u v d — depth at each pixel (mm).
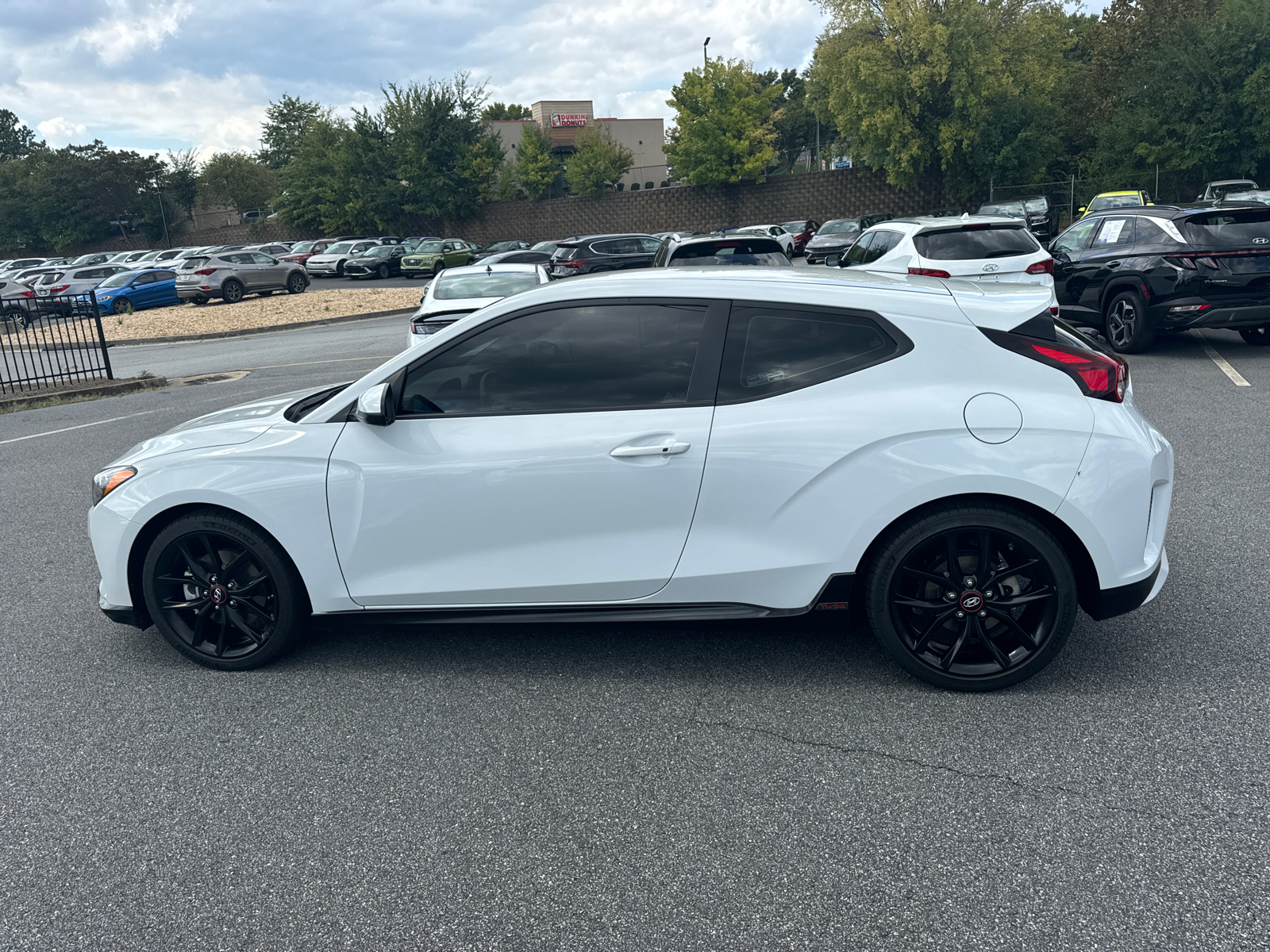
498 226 57562
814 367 3189
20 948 2219
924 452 3041
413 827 2635
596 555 3287
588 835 2561
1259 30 31453
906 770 2795
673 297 3287
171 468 3539
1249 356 9586
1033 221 29812
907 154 38188
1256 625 3627
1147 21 39250
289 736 3178
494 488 3279
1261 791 2586
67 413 11414
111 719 3363
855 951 2086
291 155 84750
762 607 3262
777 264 9477
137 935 2248
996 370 3094
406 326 20688
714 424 3182
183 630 3727
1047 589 3102
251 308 27625
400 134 54812
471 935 2197
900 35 36906
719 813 2631
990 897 2232
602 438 3221
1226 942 2047
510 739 3100
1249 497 5195
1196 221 9328
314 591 3488
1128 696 3160
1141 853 2359
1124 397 3172
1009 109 37031
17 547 5609
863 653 3621
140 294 29953
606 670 3578
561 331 3314
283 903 2338
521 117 111250
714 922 2199
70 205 72688
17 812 2799
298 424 3512
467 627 4070
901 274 3695
